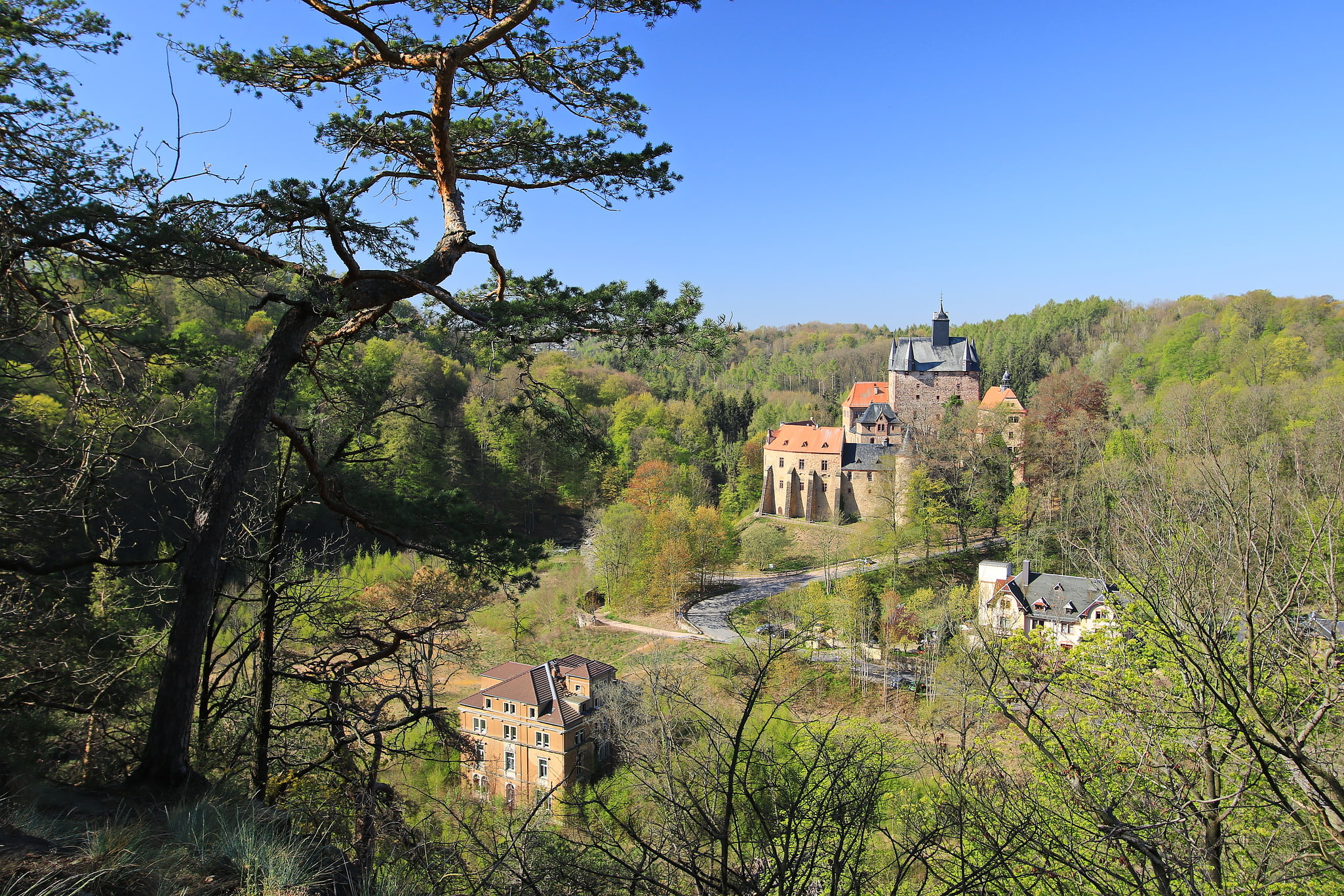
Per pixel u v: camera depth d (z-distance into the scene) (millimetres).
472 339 10078
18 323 6934
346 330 8242
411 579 15586
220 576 9141
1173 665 7141
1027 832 4664
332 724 8531
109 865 3789
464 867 4520
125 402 8539
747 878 3355
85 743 7160
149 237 5910
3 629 7180
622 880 3676
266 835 4555
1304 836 5484
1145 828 4688
